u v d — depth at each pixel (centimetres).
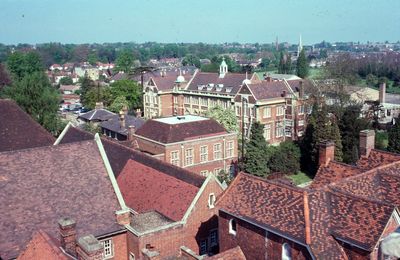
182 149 6962
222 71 11394
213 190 4119
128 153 5256
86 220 3456
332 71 9600
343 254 2641
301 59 18912
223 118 8800
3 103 5044
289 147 7931
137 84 14200
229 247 3238
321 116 7594
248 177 3303
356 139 7644
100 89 14100
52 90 8906
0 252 3011
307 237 2606
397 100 12400
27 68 14225
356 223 2673
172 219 4047
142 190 4600
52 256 2344
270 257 2898
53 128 7906
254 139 7306
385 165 3488
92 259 2266
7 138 4809
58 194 3506
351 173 3512
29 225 3244
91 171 3753
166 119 7838
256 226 2956
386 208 2612
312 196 2862
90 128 9106
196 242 4025
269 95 9781
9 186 3388
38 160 3619
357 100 10706
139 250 3588
